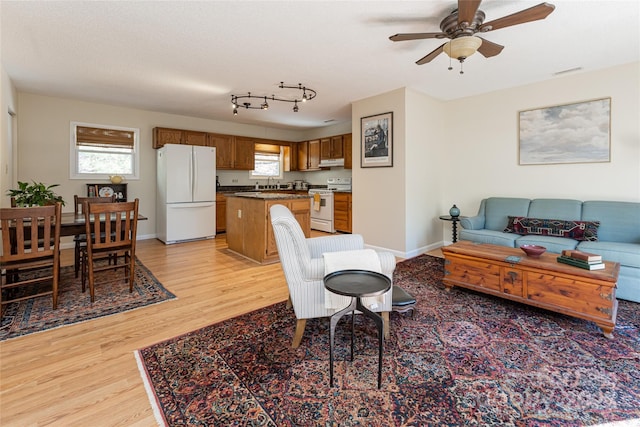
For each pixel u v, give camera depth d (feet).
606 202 10.80
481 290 8.84
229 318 7.77
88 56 10.03
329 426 4.32
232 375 5.46
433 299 8.98
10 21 7.81
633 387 5.09
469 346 6.42
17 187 13.91
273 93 14.21
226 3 7.07
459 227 15.56
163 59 10.27
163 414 4.54
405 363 5.82
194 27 8.15
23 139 14.47
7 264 7.48
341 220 20.20
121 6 7.17
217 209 20.22
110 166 17.03
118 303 8.64
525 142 13.10
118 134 17.11
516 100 13.26
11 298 8.84
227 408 4.66
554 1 7.00
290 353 6.18
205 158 18.10
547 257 8.25
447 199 15.85
